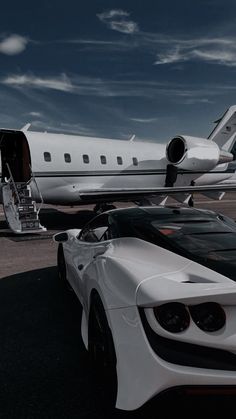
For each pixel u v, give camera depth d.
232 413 2.81
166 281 2.55
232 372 2.31
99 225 4.61
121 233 3.83
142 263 2.97
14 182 12.76
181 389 2.34
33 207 12.23
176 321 2.33
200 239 3.50
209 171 19.17
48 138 14.33
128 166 16.47
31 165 13.52
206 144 17.56
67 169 14.47
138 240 3.54
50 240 10.87
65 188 14.61
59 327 4.52
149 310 2.41
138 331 2.45
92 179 15.33
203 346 2.33
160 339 2.39
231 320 2.34
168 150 17.05
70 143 14.83
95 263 3.37
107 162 15.73
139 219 4.07
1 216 16.89
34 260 8.19
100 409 2.92
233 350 2.30
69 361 3.68
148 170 17.19
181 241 3.44
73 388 3.21
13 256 8.62
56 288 6.06
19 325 4.58
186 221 4.03
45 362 3.66
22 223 11.78
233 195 37.84
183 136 16.88
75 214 18.20
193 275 2.68
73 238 5.36
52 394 3.12
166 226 3.83
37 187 13.24
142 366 2.40
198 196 34.97
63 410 2.90
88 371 3.50
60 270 6.38
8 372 3.48
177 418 2.75
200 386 2.31
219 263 2.92
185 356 2.34
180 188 15.09
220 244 3.38
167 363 2.33
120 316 2.60
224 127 20.19
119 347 2.56
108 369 2.79
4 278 6.71
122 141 17.03
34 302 5.39
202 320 2.32
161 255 3.14
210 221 4.09
